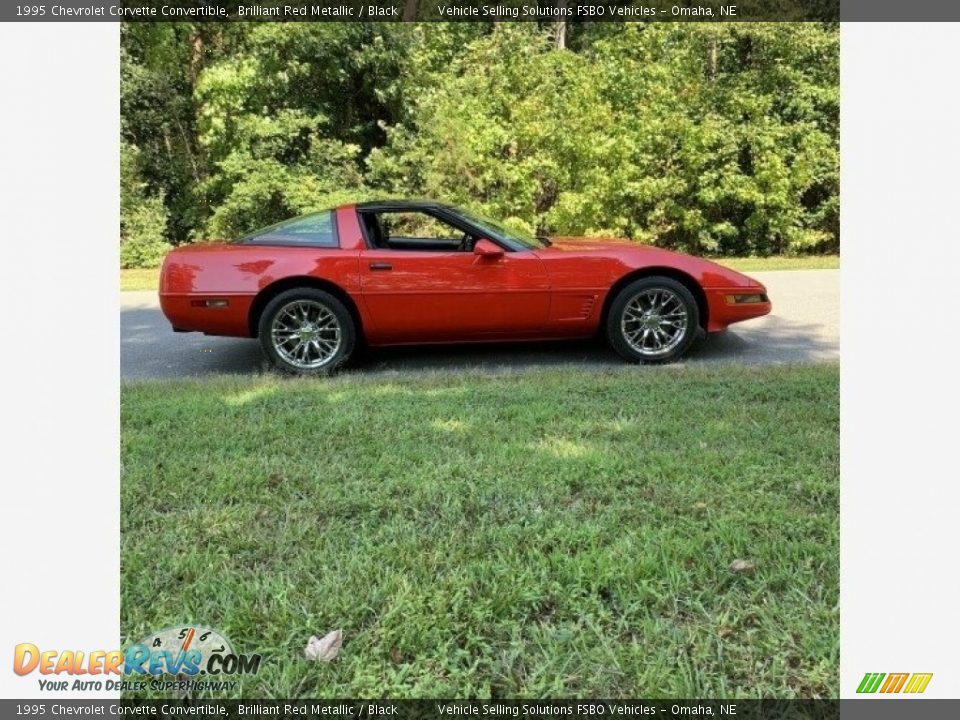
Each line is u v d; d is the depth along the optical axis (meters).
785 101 12.63
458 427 3.35
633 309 5.06
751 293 5.11
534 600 1.94
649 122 11.70
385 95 13.54
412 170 12.38
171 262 4.92
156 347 6.04
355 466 2.88
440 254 4.94
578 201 11.53
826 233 12.62
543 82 12.38
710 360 5.16
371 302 4.90
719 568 2.09
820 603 1.93
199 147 14.45
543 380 4.31
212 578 2.08
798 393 3.85
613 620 1.88
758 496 2.54
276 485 2.73
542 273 4.95
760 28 12.35
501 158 12.27
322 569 2.09
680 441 3.13
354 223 5.05
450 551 2.19
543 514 2.41
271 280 4.87
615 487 2.63
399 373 4.96
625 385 4.13
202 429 3.36
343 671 1.72
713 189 12.04
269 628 1.86
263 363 5.40
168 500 2.60
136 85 13.55
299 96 13.44
